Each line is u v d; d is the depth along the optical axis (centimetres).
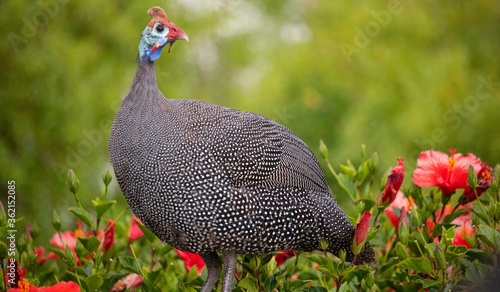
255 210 482
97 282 450
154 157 469
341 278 442
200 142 475
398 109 1494
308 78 1641
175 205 473
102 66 1290
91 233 564
